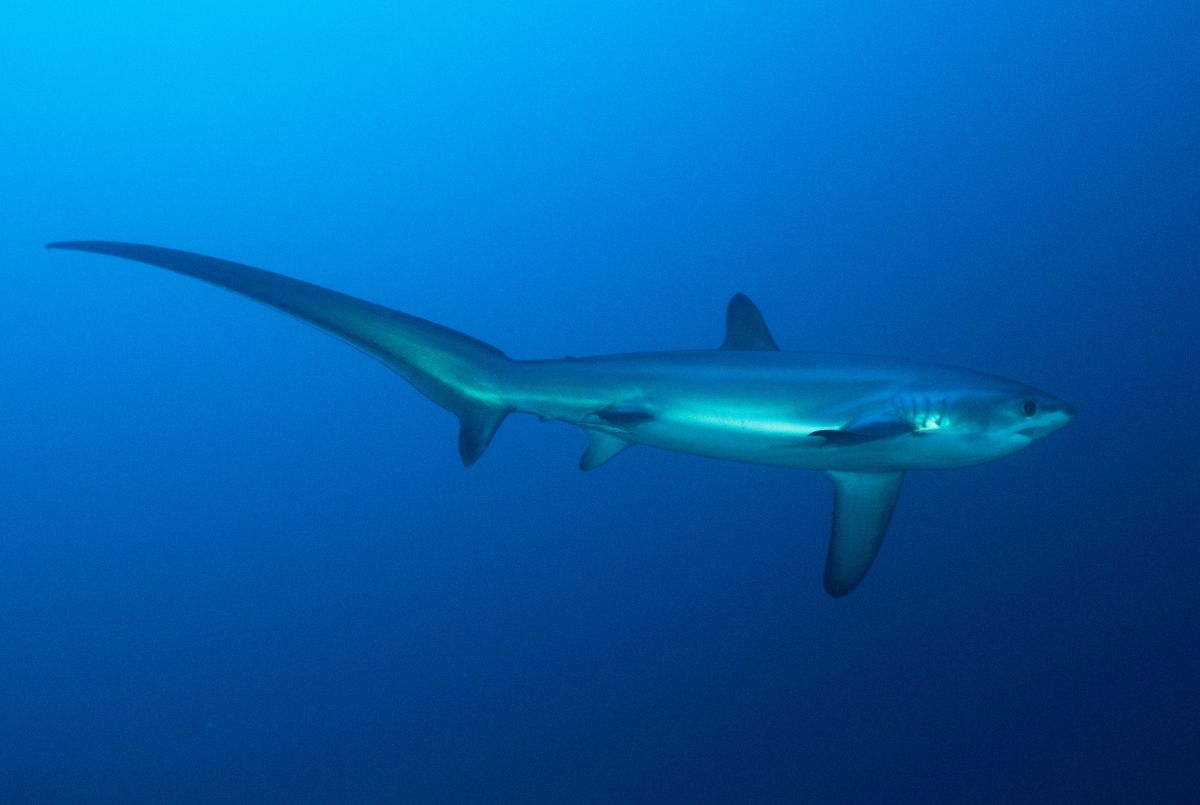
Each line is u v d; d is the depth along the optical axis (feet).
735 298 15.66
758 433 13.91
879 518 15.17
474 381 15.05
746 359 14.49
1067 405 13.35
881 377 13.87
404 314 14.78
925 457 13.80
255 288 13.88
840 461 14.35
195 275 13.38
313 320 14.28
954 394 13.34
